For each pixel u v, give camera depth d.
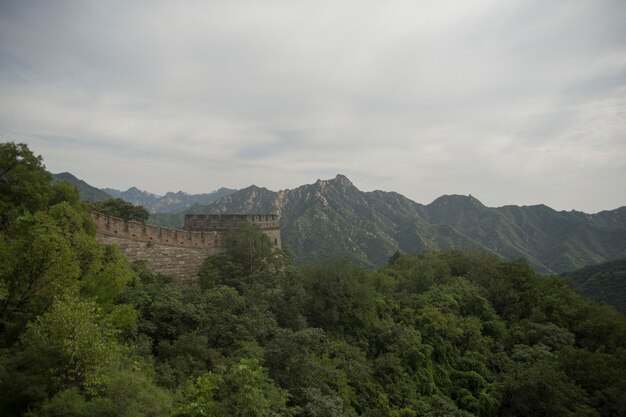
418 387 42.16
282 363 31.19
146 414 17.17
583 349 49.84
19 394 15.91
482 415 42.69
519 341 56.72
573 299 67.25
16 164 28.08
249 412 17.19
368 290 50.81
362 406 35.94
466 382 46.38
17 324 18.38
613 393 42.31
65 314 16.64
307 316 46.97
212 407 16.66
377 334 47.62
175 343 28.30
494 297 66.12
